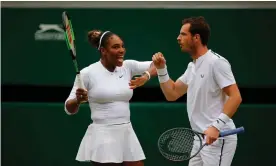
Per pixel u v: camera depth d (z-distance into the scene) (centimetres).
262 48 1691
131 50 1692
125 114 1266
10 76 1709
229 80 1208
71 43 1225
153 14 1688
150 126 1702
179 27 1688
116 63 1252
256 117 1702
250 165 1708
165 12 1688
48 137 1714
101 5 1692
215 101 1239
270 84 1700
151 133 1702
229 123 1250
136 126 1702
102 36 1256
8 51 1703
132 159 1266
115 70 1278
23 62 1708
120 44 1251
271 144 1705
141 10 1688
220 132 1198
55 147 1716
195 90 1246
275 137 1702
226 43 1689
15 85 1728
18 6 1695
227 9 1684
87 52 1694
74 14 1694
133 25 1688
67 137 1712
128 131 1270
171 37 1689
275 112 1698
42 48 1706
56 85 1714
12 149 1719
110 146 1246
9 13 1697
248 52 1692
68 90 1806
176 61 1692
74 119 1709
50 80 1709
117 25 1691
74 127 1709
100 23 1692
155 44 1692
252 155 1706
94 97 1255
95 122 1270
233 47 1691
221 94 1242
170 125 1702
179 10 1686
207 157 1245
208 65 1223
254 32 1688
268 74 1698
